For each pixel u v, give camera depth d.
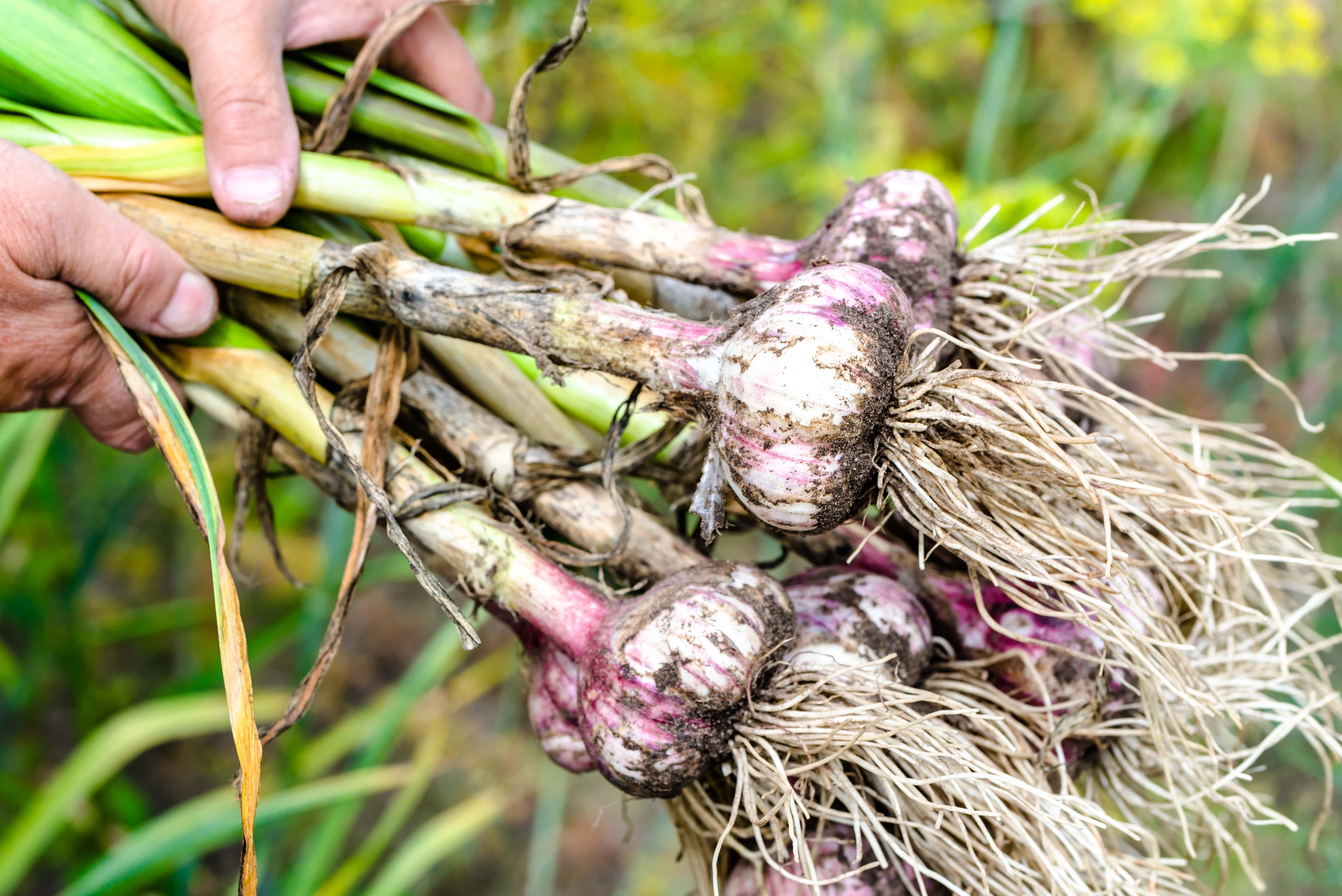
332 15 0.41
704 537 0.35
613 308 0.36
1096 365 0.40
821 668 0.36
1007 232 0.41
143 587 0.92
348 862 0.62
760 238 0.39
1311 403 0.99
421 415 0.39
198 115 0.40
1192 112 0.96
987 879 0.35
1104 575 0.34
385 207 0.40
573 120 0.74
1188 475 0.39
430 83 0.44
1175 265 0.96
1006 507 0.35
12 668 0.71
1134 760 0.40
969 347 0.34
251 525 0.88
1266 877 0.73
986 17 0.89
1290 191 1.09
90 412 0.42
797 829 0.34
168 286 0.38
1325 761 0.39
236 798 0.36
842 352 0.33
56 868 0.74
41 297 0.38
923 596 0.38
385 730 0.56
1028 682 0.38
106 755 0.53
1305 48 0.74
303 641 0.59
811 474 0.33
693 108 0.79
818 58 0.77
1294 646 0.53
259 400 0.39
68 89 0.39
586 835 0.90
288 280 0.39
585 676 0.35
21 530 0.75
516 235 0.40
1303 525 0.39
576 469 0.39
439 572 0.42
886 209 0.37
